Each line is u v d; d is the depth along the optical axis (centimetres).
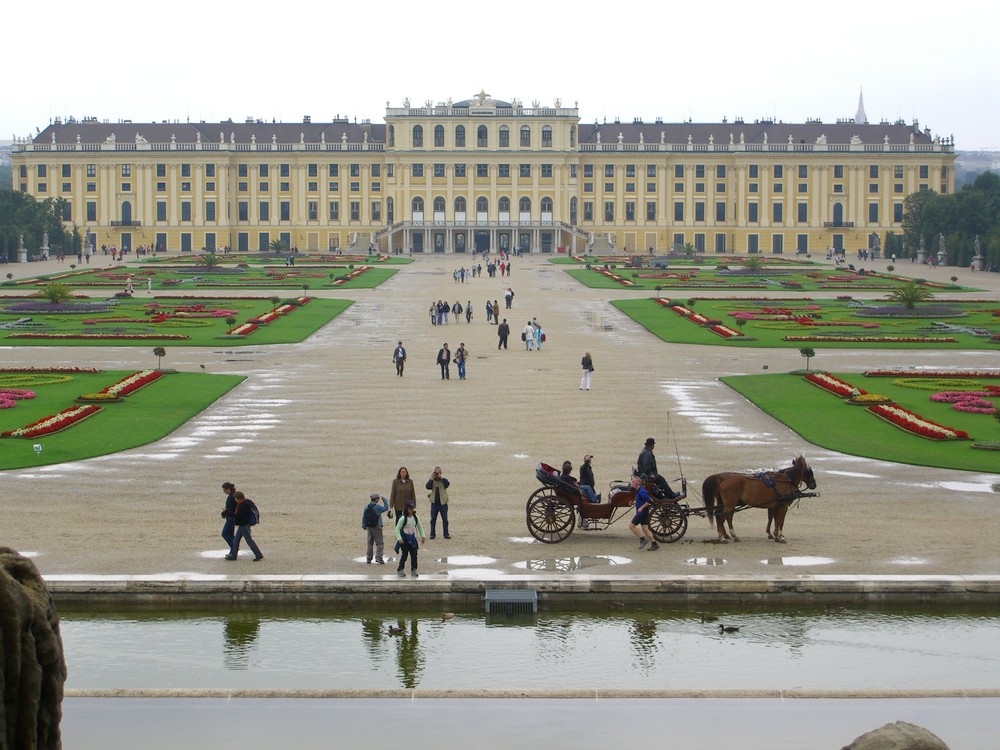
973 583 4697
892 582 4706
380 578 4734
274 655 4275
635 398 9250
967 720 3778
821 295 18150
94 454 7112
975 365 10938
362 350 12069
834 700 3894
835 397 9175
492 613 4644
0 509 5853
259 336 12938
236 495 5044
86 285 18625
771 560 5091
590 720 3775
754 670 4169
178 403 8819
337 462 6981
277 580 4700
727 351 12012
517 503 6062
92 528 5528
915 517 5809
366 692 3922
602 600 4716
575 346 12475
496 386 9838
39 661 2536
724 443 7588
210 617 4628
